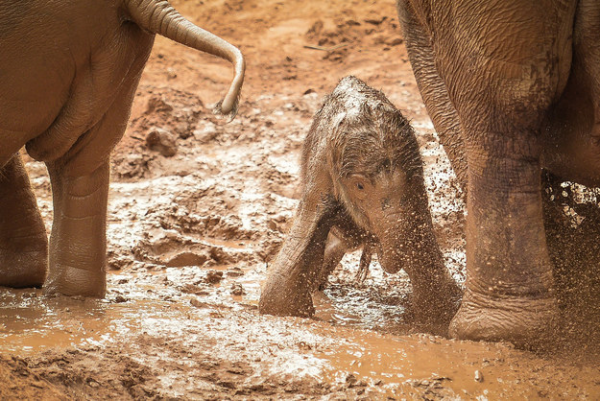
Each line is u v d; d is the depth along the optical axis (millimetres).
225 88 21812
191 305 9914
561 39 7332
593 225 9359
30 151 9484
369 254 11086
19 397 6129
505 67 7492
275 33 26078
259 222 14523
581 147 8078
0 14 8305
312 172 10109
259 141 18562
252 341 8023
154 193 15547
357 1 28406
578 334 8117
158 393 6770
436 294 9820
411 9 11008
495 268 8102
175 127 18641
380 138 9359
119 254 12633
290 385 7059
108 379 6883
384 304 11031
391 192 9258
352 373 7320
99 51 8891
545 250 8070
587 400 6938
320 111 10820
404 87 21797
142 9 8922
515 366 7570
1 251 10234
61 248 9789
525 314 7953
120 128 9648
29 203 10328
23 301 9430
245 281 12047
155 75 22141
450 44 7957
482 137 7973
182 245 13070
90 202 9766
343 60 24109
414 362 7625
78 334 8047
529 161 7945
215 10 27984
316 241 10008
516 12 7238
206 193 15555
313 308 10094
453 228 13023
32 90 8641
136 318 8812
